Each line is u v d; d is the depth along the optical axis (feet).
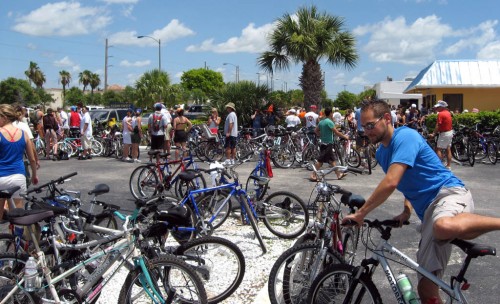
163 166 30.09
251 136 58.65
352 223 11.68
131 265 12.94
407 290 10.96
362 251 19.16
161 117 45.91
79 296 12.51
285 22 68.54
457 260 18.93
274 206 21.95
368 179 37.63
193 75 247.29
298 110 70.59
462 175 40.57
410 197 12.06
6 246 15.19
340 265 12.06
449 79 79.92
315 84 69.31
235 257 15.25
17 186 16.40
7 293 12.48
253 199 22.54
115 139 55.62
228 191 20.68
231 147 45.68
